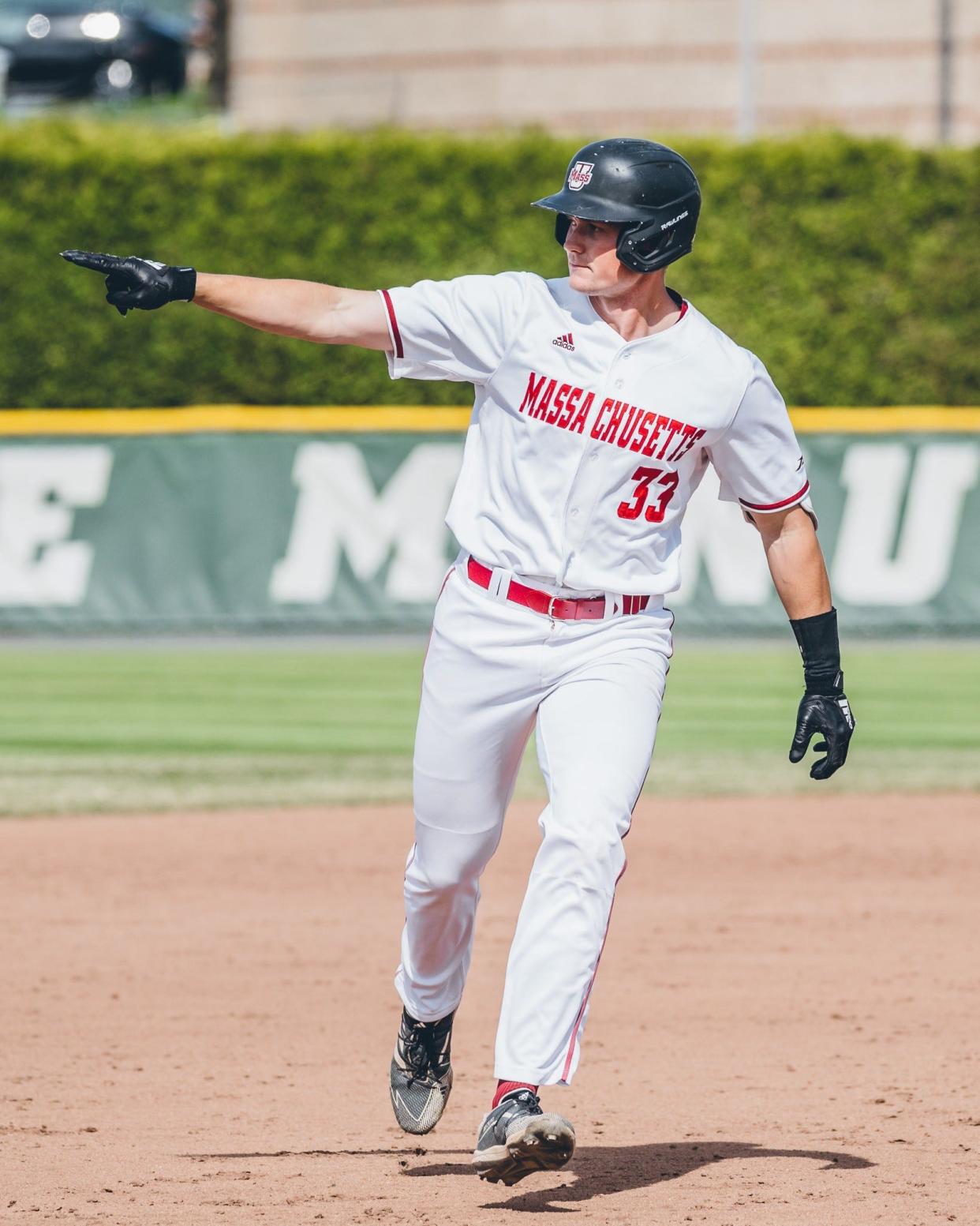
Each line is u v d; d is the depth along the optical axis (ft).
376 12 276.21
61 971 71.36
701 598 182.70
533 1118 40.01
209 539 182.09
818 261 207.00
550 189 206.18
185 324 206.69
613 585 44.09
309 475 181.68
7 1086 55.93
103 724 135.23
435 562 182.29
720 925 80.38
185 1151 49.26
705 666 165.78
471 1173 47.34
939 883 89.20
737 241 206.80
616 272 42.60
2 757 122.01
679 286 207.41
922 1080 57.26
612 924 80.74
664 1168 47.70
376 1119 53.01
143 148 206.69
